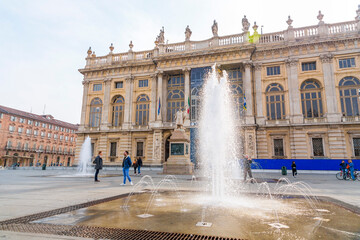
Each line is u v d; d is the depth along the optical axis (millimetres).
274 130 31531
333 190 10391
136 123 38875
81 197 7660
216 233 3979
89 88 42469
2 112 64375
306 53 31797
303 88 31844
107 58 42250
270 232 4031
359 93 29281
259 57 33875
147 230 4121
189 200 7180
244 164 15742
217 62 34531
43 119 78125
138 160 22125
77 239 3568
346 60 30438
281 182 14625
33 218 4855
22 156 68000
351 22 30656
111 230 4090
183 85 38000
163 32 39875
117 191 9258
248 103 32031
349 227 4348
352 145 28203
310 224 4555
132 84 39844
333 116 29266
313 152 29656
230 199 7453
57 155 82938
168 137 36562
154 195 8164
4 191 9203
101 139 39250
